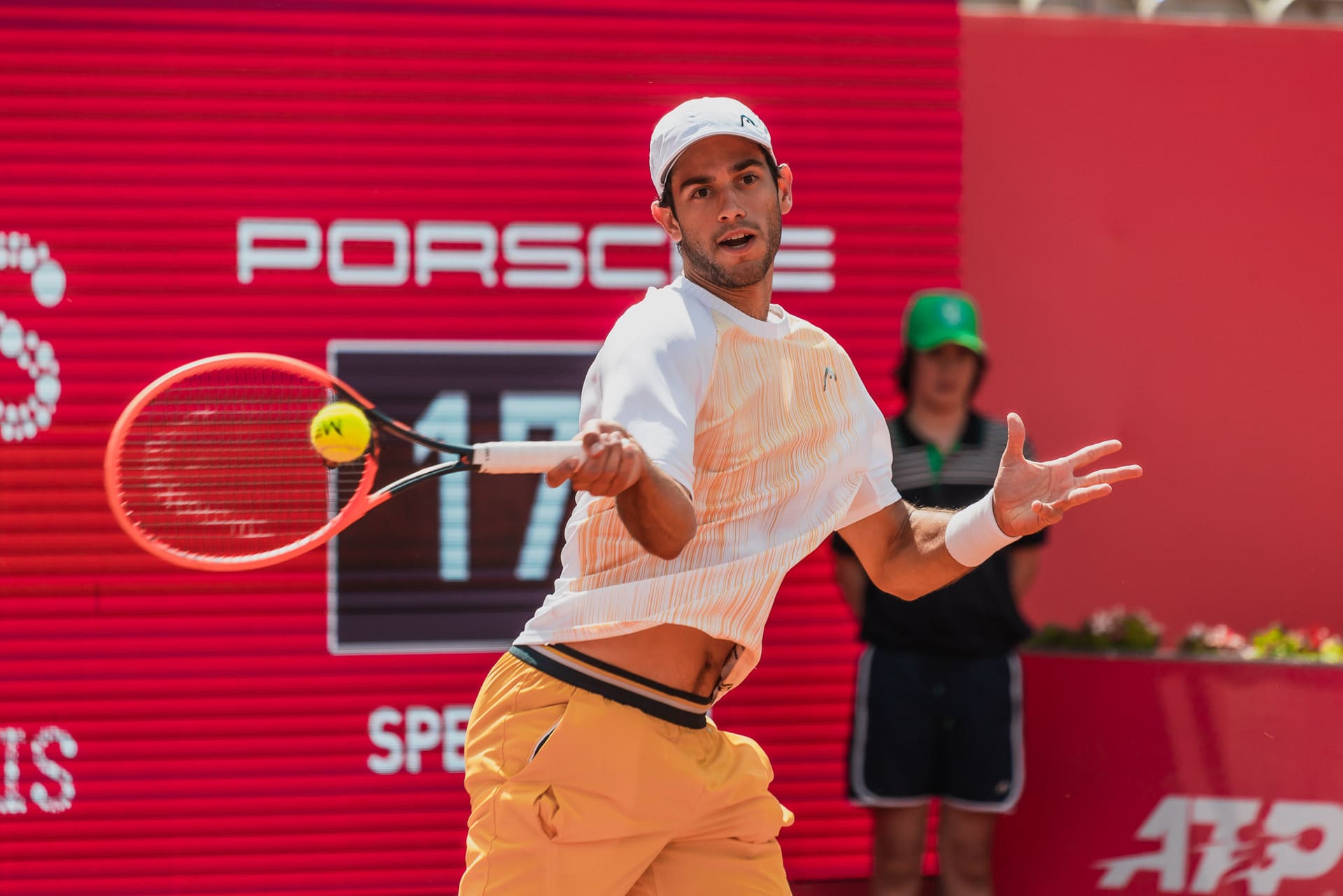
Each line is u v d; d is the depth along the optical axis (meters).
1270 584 22.34
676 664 9.52
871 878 19.28
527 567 19.47
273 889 18.98
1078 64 22.22
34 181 18.80
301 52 19.19
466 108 19.42
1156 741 17.48
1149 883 17.45
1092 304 22.17
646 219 19.75
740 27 19.92
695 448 9.23
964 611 16.84
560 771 9.26
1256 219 22.52
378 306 19.27
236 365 9.18
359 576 19.16
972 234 21.95
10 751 18.67
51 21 18.78
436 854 19.23
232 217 19.06
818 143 20.05
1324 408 22.56
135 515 18.70
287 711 19.08
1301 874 17.16
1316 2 23.41
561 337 19.59
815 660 19.81
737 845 9.98
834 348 10.13
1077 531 22.06
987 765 16.91
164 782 18.86
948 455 17.34
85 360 18.84
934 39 20.30
